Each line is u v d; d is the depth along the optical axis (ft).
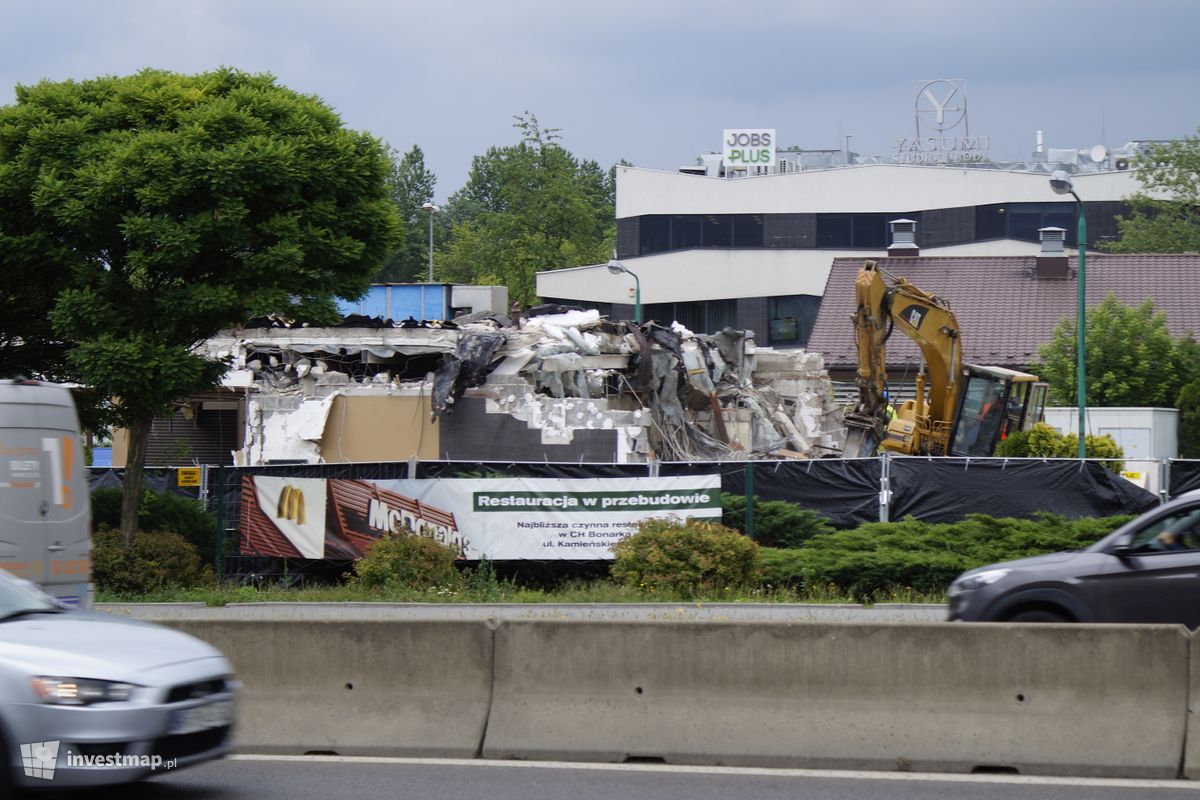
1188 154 248.73
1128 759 31.71
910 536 72.23
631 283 269.64
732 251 262.67
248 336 110.22
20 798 28.30
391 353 108.37
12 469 47.83
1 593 31.78
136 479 78.54
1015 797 29.58
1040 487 79.20
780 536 77.10
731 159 280.10
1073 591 40.55
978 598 41.55
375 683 35.29
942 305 115.34
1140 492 78.74
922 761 32.40
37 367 86.28
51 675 27.22
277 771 32.60
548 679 34.65
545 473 78.79
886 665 33.19
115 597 73.41
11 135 74.74
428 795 29.96
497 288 187.11
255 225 75.87
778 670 33.63
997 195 254.06
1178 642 32.24
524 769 32.73
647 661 34.24
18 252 74.69
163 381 74.49
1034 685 32.55
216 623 36.14
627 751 33.63
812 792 30.14
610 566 75.05
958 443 112.06
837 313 202.08
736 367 129.08
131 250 74.43
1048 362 166.91
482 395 105.29
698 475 77.97
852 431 106.83
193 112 74.13
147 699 27.53
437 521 76.13
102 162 72.74
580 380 110.63
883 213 258.78
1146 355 157.58
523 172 312.09
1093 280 200.13
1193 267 199.00
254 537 78.43
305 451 105.60
